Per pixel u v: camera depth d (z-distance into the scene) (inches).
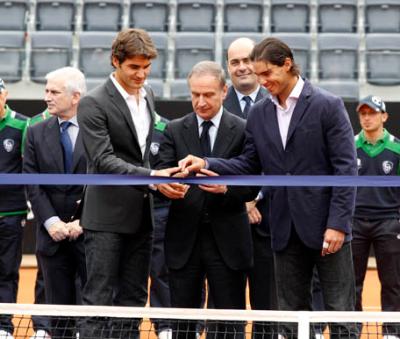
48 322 462.3
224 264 417.4
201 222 418.3
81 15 1079.0
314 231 385.4
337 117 384.5
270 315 358.3
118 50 383.2
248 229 424.2
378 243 544.1
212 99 417.4
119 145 395.9
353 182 370.6
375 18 1068.5
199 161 392.2
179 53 1029.8
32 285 755.4
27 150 489.1
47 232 474.9
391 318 357.1
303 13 1076.5
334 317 357.1
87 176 379.6
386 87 1010.1
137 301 403.5
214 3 1076.5
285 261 394.3
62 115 480.1
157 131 557.9
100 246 391.9
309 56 1029.8
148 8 1076.5
